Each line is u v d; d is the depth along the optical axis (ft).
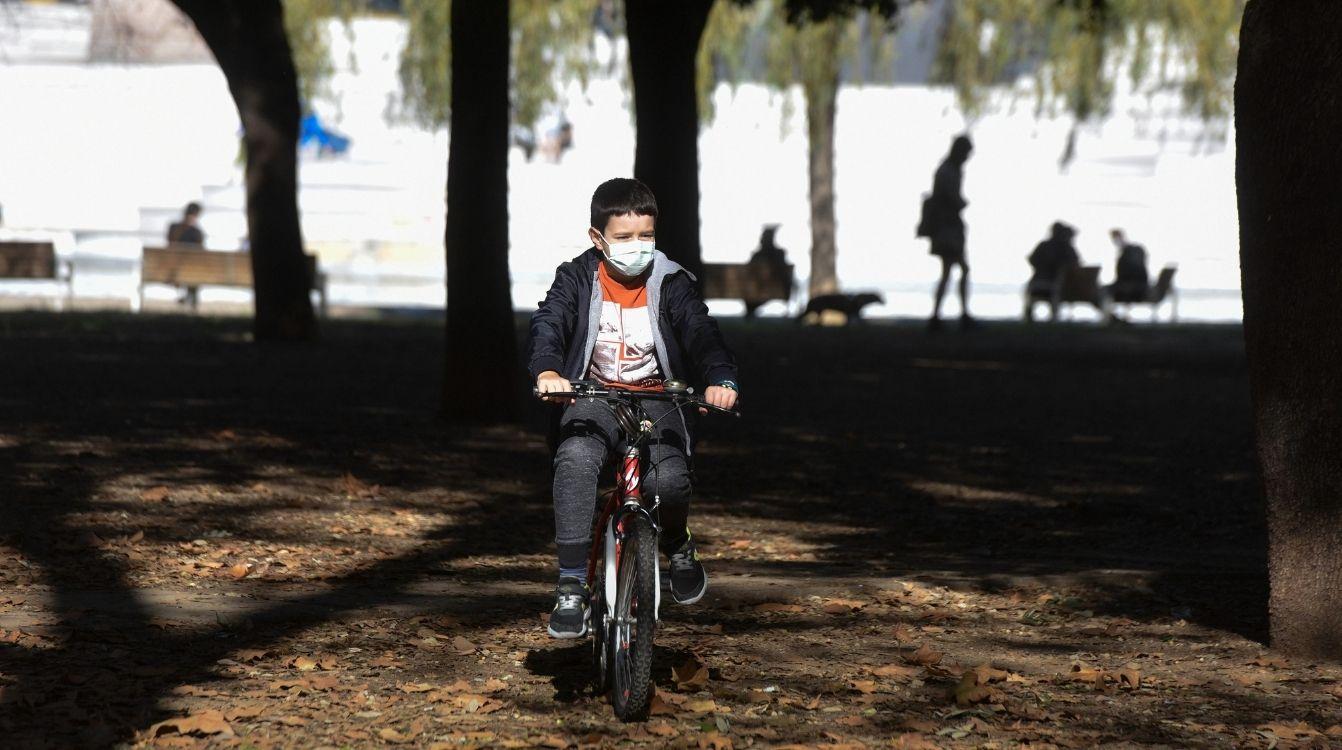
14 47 301.02
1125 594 59.41
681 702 43.98
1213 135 302.25
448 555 66.33
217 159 301.63
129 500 74.38
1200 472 93.91
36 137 301.63
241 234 299.99
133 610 53.88
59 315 219.82
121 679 45.27
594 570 44.21
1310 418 48.01
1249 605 57.16
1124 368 173.37
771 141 309.42
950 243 232.12
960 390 144.15
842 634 53.06
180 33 301.43
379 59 297.53
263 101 173.68
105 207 301.63
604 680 43.98
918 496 84.58
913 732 41.50
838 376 156.35
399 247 289.53
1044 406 131.54
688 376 44.32
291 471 84.89
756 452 100.17
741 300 246.47
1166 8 256.11
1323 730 41.93
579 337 43.75
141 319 216.13
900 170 310.04
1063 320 283.79
